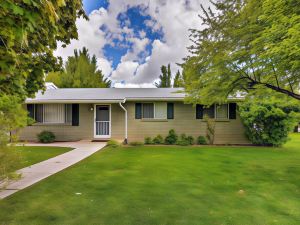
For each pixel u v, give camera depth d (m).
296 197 4.36
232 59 6.79
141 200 4.11
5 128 3.95
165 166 6.95
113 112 13.23
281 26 4.80
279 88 7.20
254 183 5.23
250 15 6.20
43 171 6.23
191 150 10.41
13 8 1.67
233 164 7.32
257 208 3.81
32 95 3.83
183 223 3.23
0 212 3.56
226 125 12.88
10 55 1.99
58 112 13.24
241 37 6.48
